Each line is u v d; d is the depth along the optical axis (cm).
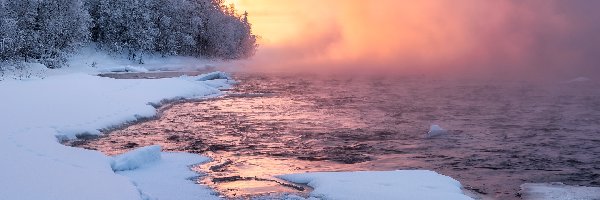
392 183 1315
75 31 5725
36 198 1061
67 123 1984
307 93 4006
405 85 5012
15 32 4706
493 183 1435
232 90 4116
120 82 3406
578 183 1448
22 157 1394
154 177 1381
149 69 6391
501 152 1852
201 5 8069
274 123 2475
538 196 1305
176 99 3278
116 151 1770
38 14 5231
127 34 6831
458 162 1689
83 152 1517
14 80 3331
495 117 2802
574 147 1962
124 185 1209
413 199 1184
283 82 5056
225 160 1658
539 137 2180
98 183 1204
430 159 1727
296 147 1909
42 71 4834
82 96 2642
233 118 2616
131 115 2398
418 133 2239
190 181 1367
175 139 2031
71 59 5828
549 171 1582
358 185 1296
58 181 1194
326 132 2239
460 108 3194
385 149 1884
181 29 7688
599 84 5394
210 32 8144
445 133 2211
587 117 2822
